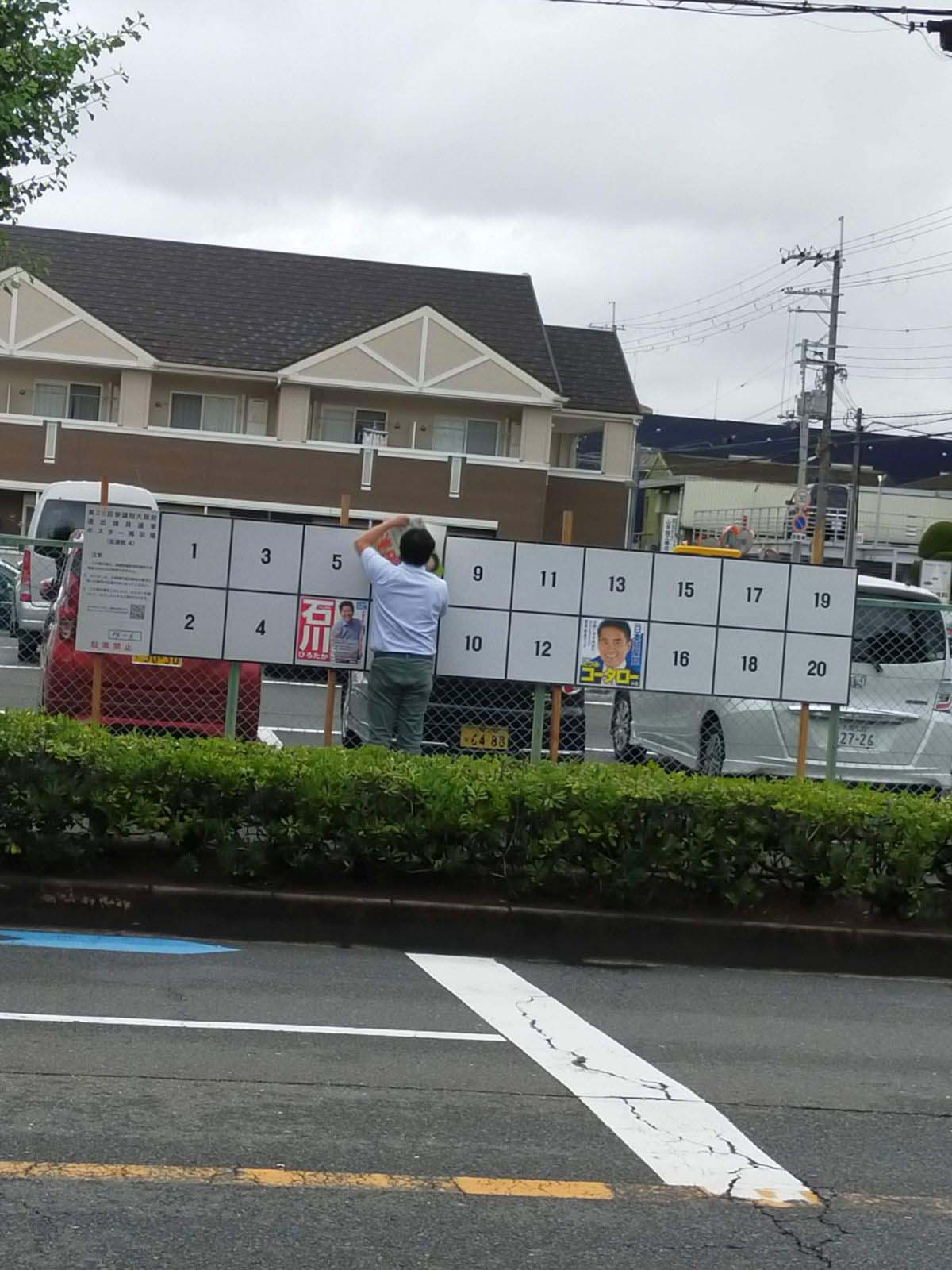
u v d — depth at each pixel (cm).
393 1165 514
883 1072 668
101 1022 664
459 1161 522
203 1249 440
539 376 3950
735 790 915
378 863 898
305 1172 504
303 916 870
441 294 4241
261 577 1084
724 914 905
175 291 4066
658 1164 531
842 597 1116
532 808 898
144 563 1073
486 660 1105
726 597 1111
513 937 877
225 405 3978
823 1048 705
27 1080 580
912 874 909
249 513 3856
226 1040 651
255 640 1085
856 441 5284
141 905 865
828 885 909
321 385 3866
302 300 4134
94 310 3912
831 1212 496
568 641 1107
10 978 733
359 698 1245
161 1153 512
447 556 1102
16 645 1470
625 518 4184
